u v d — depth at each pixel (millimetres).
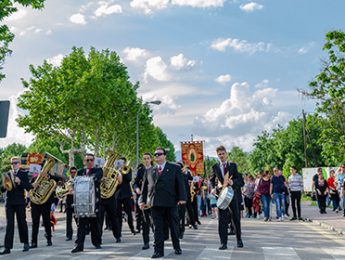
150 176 9297
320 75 24969
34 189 11461
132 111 48188
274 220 19719
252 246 10531
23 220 10656
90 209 9922
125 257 9039
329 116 29359
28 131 44438
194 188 16844
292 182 19453
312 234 13477
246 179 22406
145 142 58062
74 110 43125
